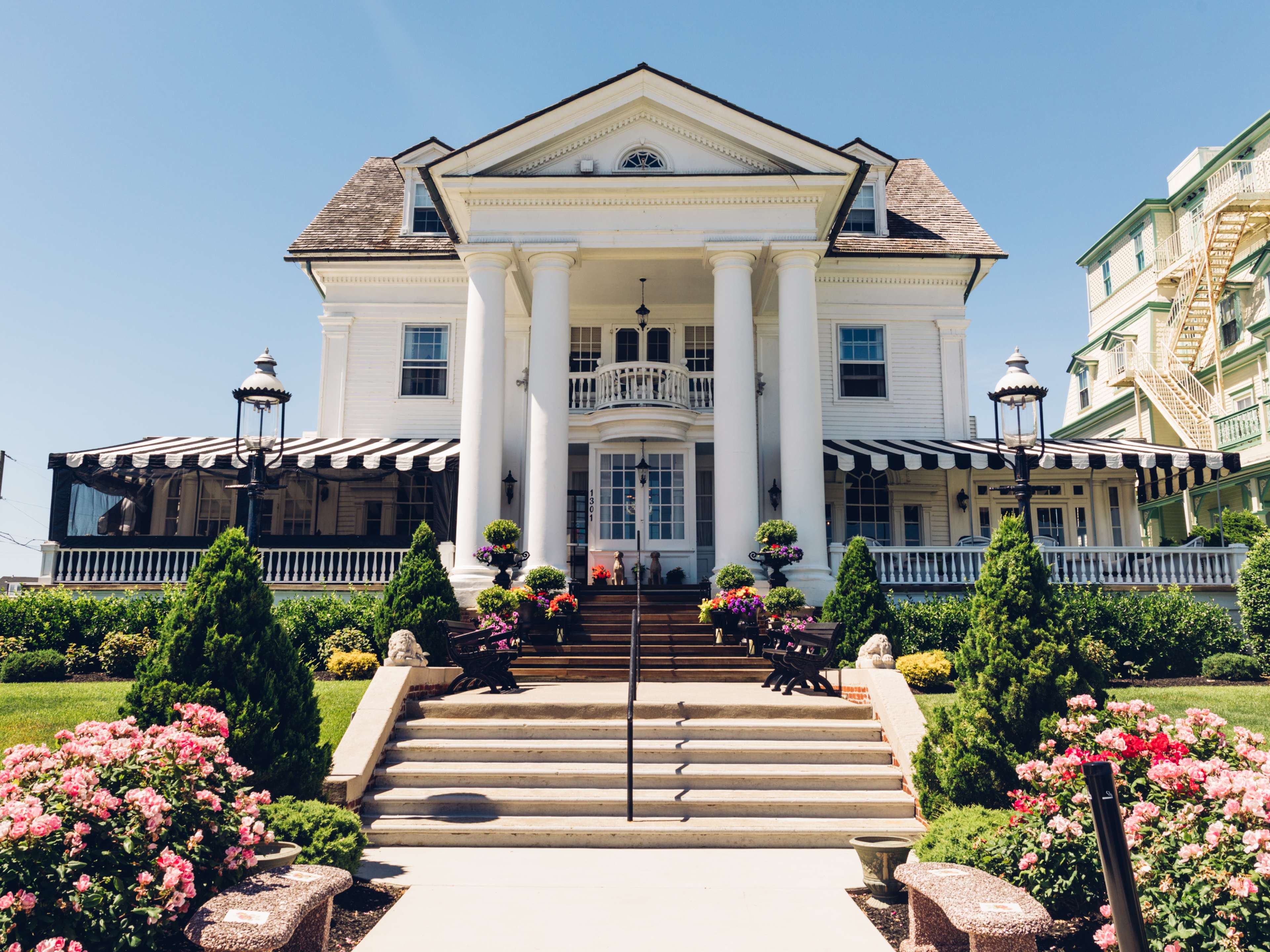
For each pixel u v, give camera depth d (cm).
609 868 808
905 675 1460
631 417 2097
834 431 2384
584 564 2261
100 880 504
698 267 2114
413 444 2248
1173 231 3550
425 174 1872
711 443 2219
